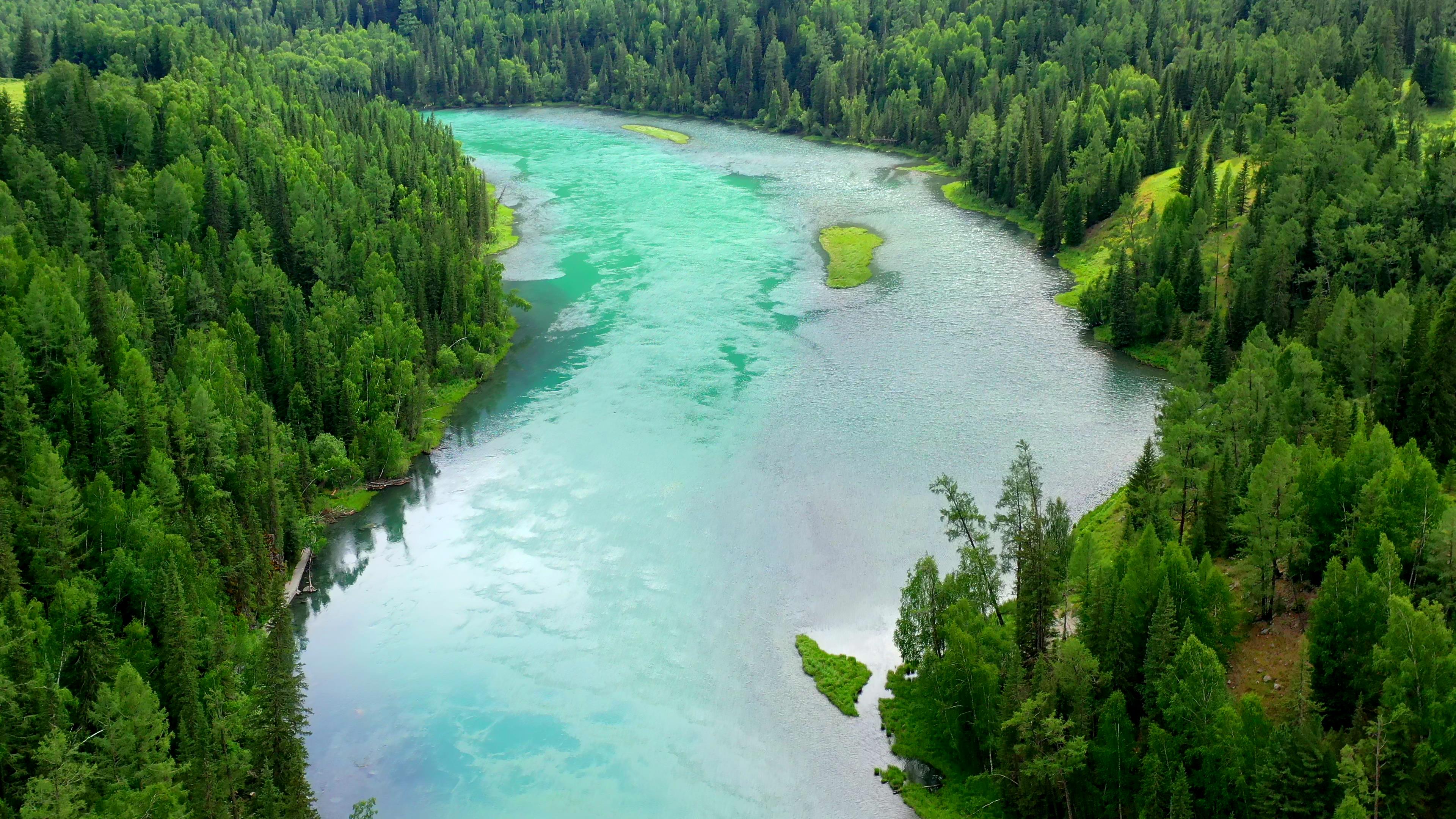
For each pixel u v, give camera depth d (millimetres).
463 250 174875
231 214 160250
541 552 109125
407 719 88188
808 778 81688
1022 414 134875
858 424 132500
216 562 98062
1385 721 66188
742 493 117875
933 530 110375
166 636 84000
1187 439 98438
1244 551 88500
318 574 107562
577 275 189500
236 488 107688
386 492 121938
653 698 89688
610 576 104938
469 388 145250
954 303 174625
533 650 95625
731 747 84625
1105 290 162000
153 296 128000
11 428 101000
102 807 73062
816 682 90500
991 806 77500
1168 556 81688
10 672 78250
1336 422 100250
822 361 151625
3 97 166500
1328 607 75812
